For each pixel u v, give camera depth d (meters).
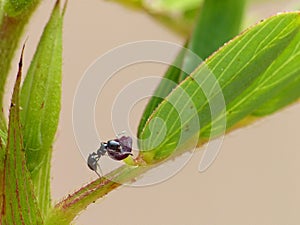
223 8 0.11
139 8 0.12
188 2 0.12
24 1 0.10
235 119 0.10
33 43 0.11
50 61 0.10
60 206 0.09
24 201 0.09
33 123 0.10
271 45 0.09
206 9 0.11
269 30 0.09
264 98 0.10
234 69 0.09
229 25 0.11
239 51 0.09
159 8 0.12
